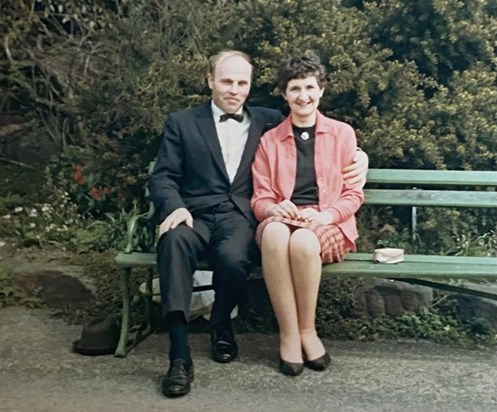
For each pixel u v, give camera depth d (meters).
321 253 3.31
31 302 4.30
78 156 5.93
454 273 3.33
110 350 3.57
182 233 3.23
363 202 3.79
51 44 6.48
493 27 4.80
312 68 3.45
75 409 2.97
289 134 3.50
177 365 3.12
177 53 5.19
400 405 3.02
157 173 3.58
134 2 5.40
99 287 4.30
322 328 3.85
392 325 3.90
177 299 3.15
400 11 4.86
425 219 4.58
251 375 3.31
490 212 4.78
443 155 4.63
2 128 6.76
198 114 3.64
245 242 3.38
